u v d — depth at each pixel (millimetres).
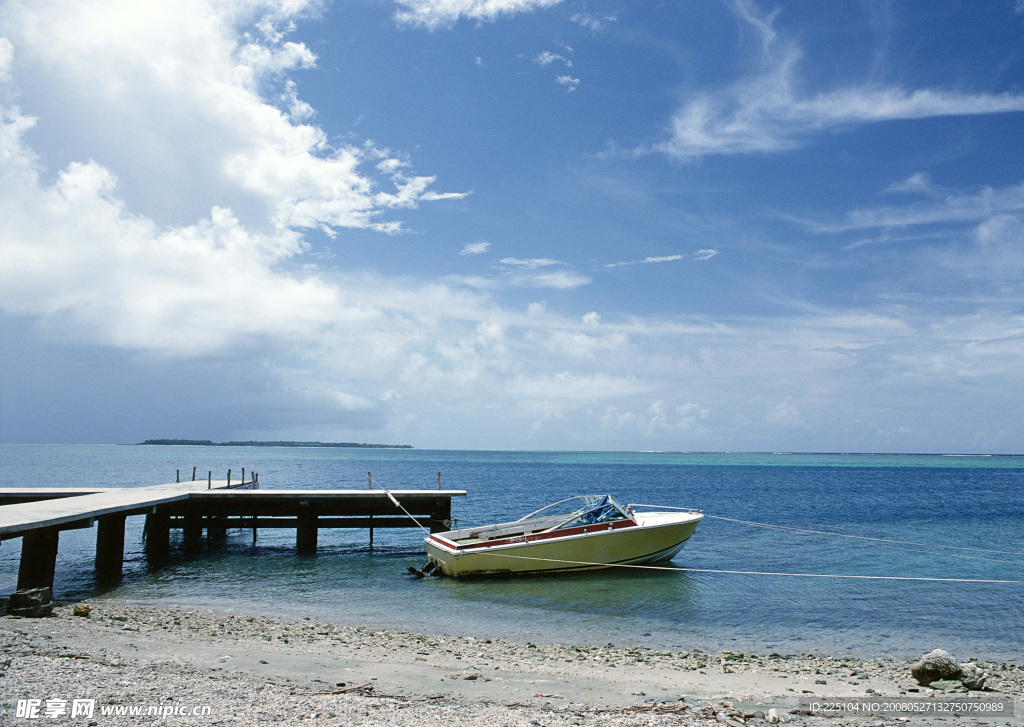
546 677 10320
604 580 20328
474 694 8984
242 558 25203
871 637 14672
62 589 19000
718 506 49656
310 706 7715
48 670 8531
